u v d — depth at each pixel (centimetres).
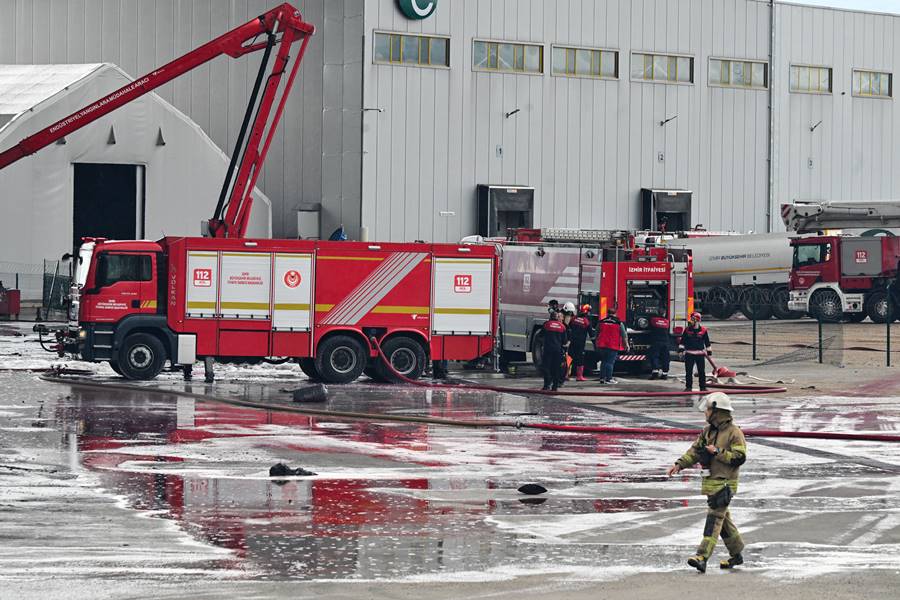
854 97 17550
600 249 7875
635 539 3191
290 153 15738
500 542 3136
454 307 7400
